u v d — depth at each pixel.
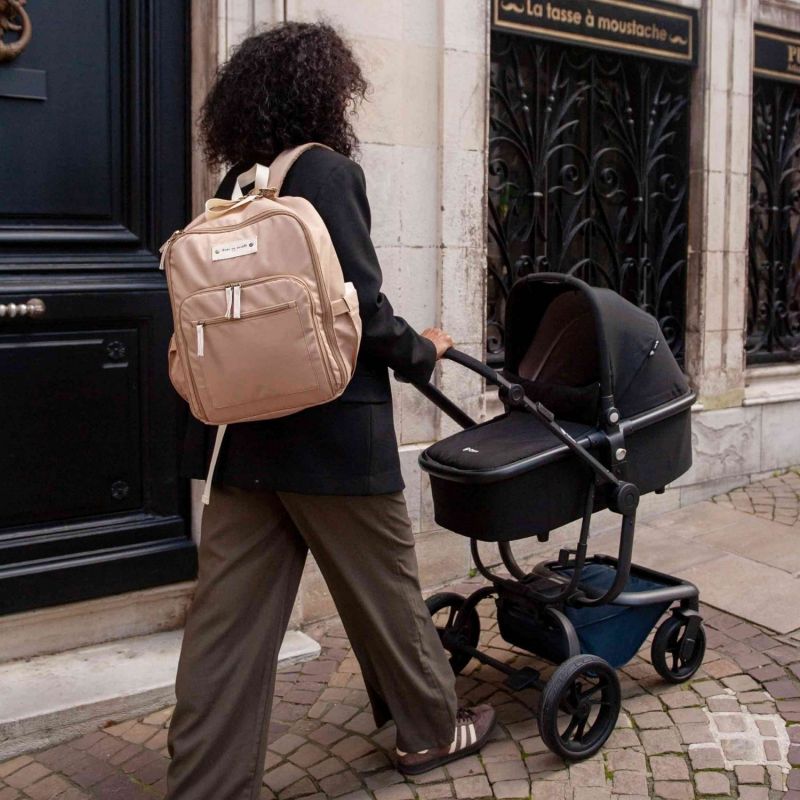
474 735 2.94
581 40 4.83
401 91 4.09
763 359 6.01
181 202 3.70
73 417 3.53
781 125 6.00
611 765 2.91
